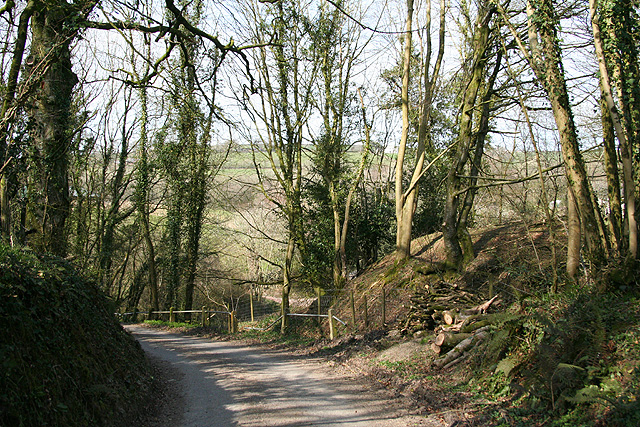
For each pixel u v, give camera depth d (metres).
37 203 12.76
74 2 11.76
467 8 17.09
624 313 7.70
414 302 14.02
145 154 26.45
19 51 9.84
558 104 10.08
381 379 10.46
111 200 26.66
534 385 7.09
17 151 9.91
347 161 24.41
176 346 17.33
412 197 19.42
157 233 35.44
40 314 6.70
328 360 13.49
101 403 6.59
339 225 24.16
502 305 12.01
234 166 27.97
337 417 7.76
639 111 9.10
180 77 15.32
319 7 21.52
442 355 10.51
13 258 6.94
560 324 7.88
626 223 9.24
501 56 16.22
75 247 16.91
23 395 5.13
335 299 22.05
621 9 9.07
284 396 9.26
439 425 7.14
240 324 26.02
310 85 21.92
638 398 5.78
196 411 8.23
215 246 33.97
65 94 13.45
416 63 23.80
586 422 6.10
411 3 18.77
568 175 9.82
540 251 15.52
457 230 17.97
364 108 23.02
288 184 22.77
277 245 35.44
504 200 23.84
